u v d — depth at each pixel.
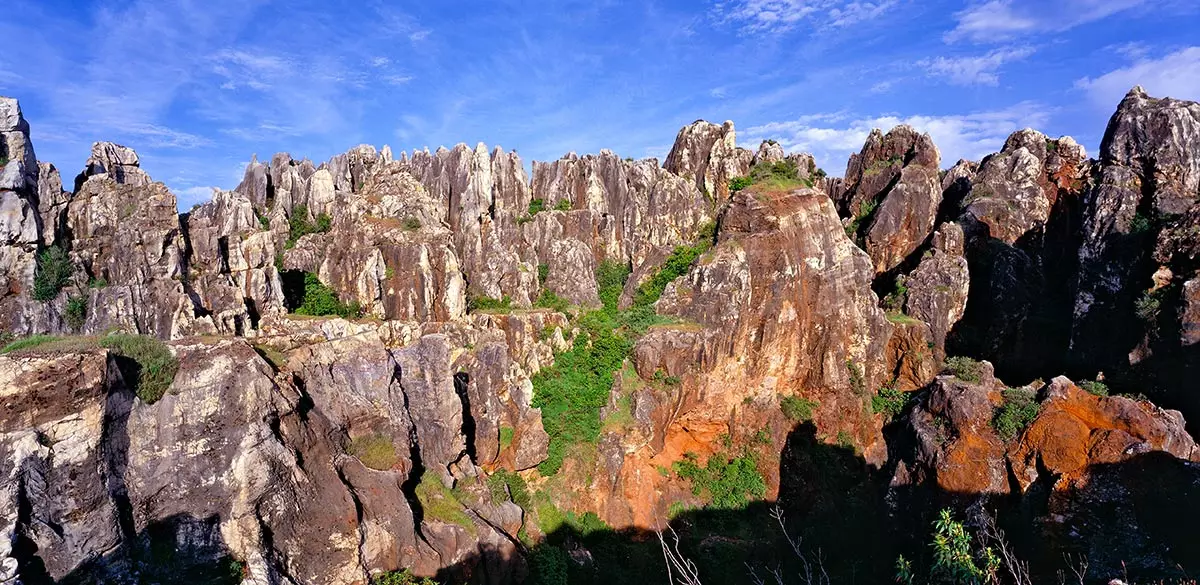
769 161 52.88
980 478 34.50
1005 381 47.81
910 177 60.09
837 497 43.28
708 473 43.31
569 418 39.78
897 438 42.31
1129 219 47.72
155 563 22.09
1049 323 49.47
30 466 19.64
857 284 47.94
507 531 33.16
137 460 22.47
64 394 20.53
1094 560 30.00
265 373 25.11
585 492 38.41
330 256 45.16
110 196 33.41
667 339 42.00
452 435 31.95
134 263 30.95
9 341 27.97
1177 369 37.59
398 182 47.50
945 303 50.38
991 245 54.88
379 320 40.66
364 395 29.09
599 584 34.34
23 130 32.69
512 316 41.94
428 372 31.73
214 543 22.84
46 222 31.56
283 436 25.03
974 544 32.31
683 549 38.44
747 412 45.59
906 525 36.78
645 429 40.41
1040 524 32.03
